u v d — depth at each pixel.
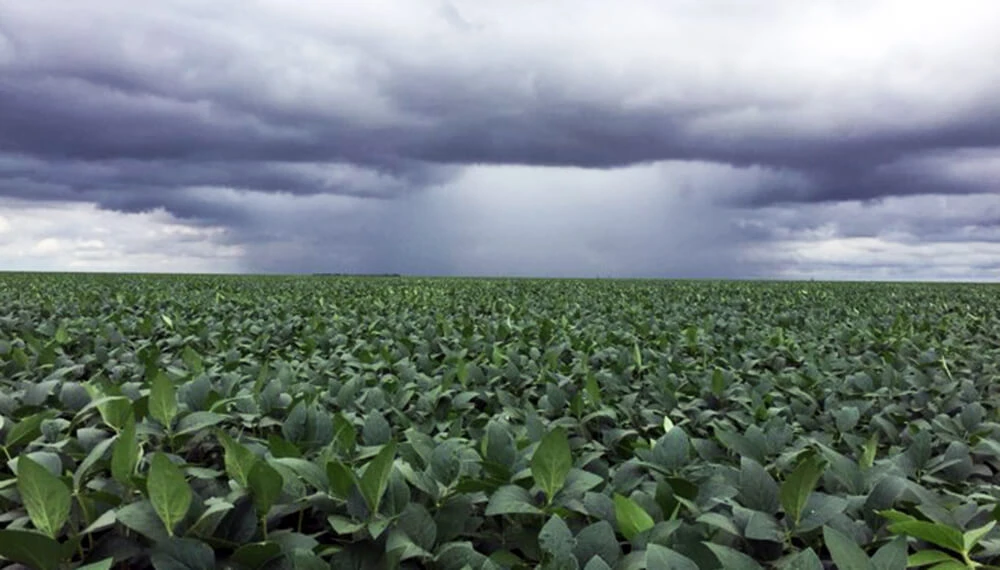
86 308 11.48
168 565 2.18
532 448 3.16
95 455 2.70
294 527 2.92
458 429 3.82
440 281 32.91
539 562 2.54
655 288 25.00
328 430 3.39
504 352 6.80
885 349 7.70
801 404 4.68
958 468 3.25
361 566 2.36
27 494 2.27
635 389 5.33
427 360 5.79
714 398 4.74
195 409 3.74
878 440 4.29
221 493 2.73
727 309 13.86
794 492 2.31
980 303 17.08
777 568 2.23
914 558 2.22
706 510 2.59
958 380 5.62
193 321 9.12
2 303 12.54
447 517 2.58
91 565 2.02
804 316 12.60
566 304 14.70
